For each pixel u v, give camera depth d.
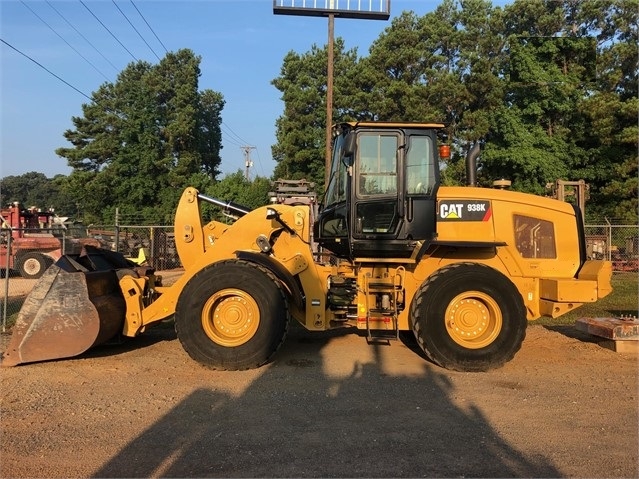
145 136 44.06
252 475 3.67
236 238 6.93
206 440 4.25
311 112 37.94
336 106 36.16
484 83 33.19
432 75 34.78
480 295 6.26
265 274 6.23
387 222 6.61
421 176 6.67
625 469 3.78
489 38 35.00
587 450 4.09
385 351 7.21
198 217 7.43
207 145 58.41
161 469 3.76
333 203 7.12
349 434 4.38
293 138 36.91
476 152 7.61
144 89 44.69
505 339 6.22
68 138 47.84
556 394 5.42
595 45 30.45
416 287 6.78
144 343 7.65
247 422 4.63
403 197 6.58
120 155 43.59
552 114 30.33
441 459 3.93
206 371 6.18
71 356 6.44
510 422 4.66
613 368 6.41
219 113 59.28
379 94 35.03
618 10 32.94
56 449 4.08
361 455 3.99
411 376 6.04
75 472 3.71
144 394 5.36
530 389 5.58
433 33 35.69
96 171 46.16
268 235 6.89
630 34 32.94
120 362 6.58
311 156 37.03
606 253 19.31
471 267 6.34
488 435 4.37
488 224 6.85
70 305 6.38
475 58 34.28
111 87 49.53
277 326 6.19
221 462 3.87
